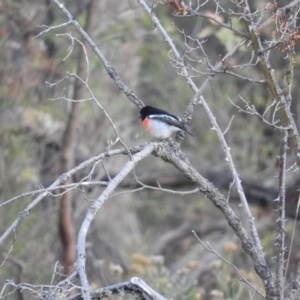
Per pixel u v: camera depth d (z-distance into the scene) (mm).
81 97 11477
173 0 5949
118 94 15031
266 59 5762
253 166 17016
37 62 13203
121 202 16609
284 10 5934
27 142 13531
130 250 16359
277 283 5848
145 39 14883
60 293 4883
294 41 5789
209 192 6141
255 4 15070
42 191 5227
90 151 14133
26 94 13727
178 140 6336
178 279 10164
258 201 13258
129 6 14047
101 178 12555
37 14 13625
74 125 11469
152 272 9555
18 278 10695
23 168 13242
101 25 13672
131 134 16938
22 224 12828
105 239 16016
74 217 12664
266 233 14734
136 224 17172
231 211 6141
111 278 12211
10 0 12648
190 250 16766
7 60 13516
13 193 13266
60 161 11656
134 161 5637
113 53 14984
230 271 10273
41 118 13312
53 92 13773
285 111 5754
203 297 9469
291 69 5809
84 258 4730
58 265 5434
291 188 11531
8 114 13289
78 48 13242
